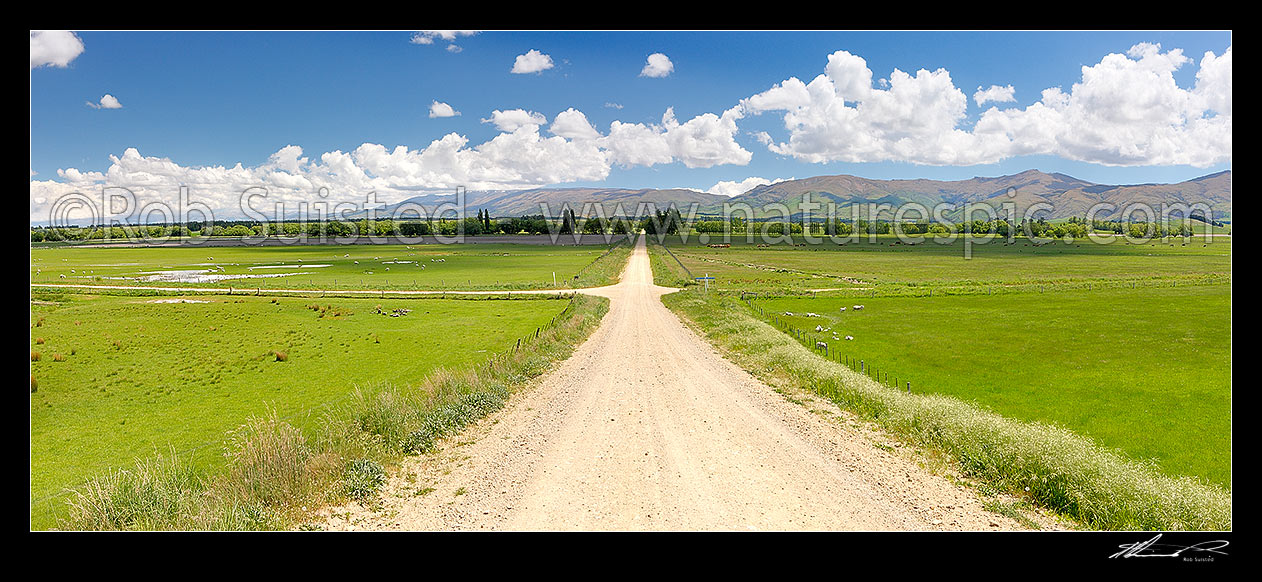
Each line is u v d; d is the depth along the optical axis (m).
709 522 11.73
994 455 14.69
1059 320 46.66
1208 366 30.92
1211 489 13.85
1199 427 21.70
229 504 11.96
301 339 41.31
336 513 12.15
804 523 11.64
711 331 39.38
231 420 23.94
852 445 16.75
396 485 13.91
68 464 19.36
